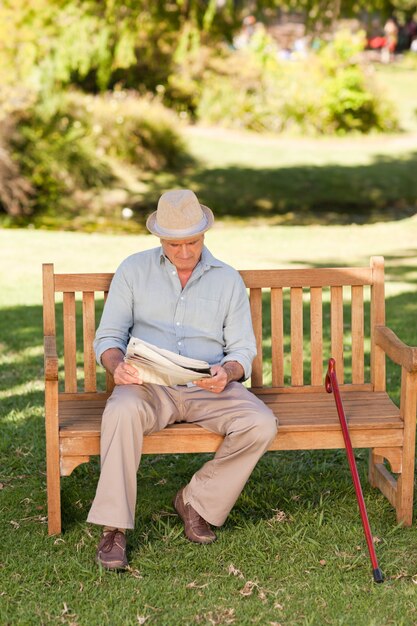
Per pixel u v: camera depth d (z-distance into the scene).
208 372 3.69
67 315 4.26
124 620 3.30
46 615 3.33
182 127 21.67
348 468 4.70
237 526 4.00
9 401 5.66
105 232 14.28
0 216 15.09
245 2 15.78
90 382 4.31
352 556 3.75
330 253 11.28
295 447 3.92
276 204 17.05
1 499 4.30
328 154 21.20
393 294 8.69
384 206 16.97
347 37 23.83
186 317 4.06
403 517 4.03
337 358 4.46
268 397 4.35
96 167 17.03
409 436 3.95
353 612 3.36
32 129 16.05
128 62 15.09
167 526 3.96
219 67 23.23
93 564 3.68
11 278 9.63
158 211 3.96
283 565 3.69
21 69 15.29
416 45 35.69
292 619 3.33
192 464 4.77
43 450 4.89
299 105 23.11
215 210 16.50
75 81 20.64
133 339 3.63
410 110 25.77
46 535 3.92
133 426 3.70
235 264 10.30
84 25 14.85
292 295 4.39
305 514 4.11
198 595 3.48
